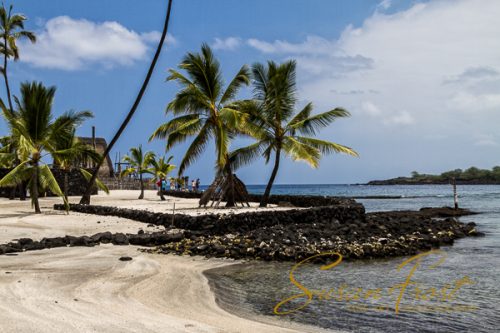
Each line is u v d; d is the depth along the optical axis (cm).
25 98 2578
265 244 1576
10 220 2233
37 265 1173
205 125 2711
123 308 802
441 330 766
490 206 5000
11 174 2572
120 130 3166
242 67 2741
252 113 2736
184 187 6838
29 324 661
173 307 848
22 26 4528
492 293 1040
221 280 1147
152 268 1221
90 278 1045
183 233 1772
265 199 2941
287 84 2730
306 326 772
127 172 4756
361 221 2481
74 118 2733
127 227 2014
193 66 2620
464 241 2081
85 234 1812
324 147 2712
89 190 3175
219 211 2470
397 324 796
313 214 2289
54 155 2772
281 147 2831
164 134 2761
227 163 2844
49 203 3575
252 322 776
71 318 708
